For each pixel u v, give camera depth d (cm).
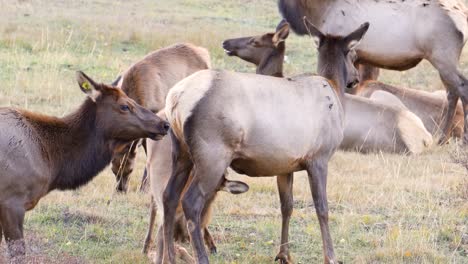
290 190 2598
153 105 3394
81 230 2841
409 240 2773
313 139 2462
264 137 2350
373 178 3572
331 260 2500
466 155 3625
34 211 2980
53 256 2481
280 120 2377
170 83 3494
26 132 2392
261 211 3141
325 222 2505
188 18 6950
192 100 2278
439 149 4200
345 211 3155
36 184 2403
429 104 4525
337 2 4294
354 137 4125
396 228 2864
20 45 5456
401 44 4234
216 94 2286
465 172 3666
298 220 3066
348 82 2789
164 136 2516
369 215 3080
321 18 4334
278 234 2905
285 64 5562
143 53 5616
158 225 2698
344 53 2762
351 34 2752
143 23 6438
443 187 3478
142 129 2491
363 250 2762
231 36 6047
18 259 2292
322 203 2500
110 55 5447
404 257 2664
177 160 2388
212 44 5772
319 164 2503
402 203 3209
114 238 2795
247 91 2339
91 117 2502
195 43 5816
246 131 2322
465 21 4234
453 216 3073
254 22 7069
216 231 2902
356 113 4131
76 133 2495
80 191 3231
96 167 2523
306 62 5734
